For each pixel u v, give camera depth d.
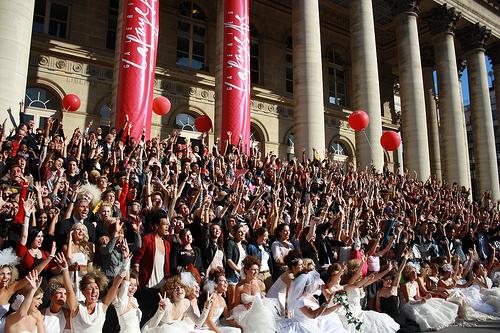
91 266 5.24
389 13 26.67
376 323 7.03
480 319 9.13
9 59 10.95
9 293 4.62
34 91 16.70
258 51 23.62
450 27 24.08
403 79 21.77
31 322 4.25
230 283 6.64
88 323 4.62
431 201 16.55
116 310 5.09
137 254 5.93
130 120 12.79
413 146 20.95
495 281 11.62
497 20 27.05
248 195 10.81
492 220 17.12
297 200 10.96
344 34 27.33
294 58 18.23
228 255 6.94
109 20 19.14
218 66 17.05
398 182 17.97
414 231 12.45
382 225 11.20
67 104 13.77
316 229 8.79
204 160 12.23
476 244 13.62
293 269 6.32
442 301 8.68
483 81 25.25
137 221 6.35
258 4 23.70
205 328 5.66
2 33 10.98
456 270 10.19
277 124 22.91
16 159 7.39
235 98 15.16
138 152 10.51
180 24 21.23
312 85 17.56
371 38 20.06
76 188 7.08
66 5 18.22
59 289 4.64
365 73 19.61
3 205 6.01
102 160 9.77
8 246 5.54
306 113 17.33
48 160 8.27
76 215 6.09
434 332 7.87
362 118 14.22
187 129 20.09
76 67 17.45
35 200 6.39
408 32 21.98
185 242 6.36
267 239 8.20
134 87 12.99
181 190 8.54
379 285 8.61
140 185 8.97
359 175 16.25
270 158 15.04
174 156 11.34
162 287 5.60
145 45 13.38
